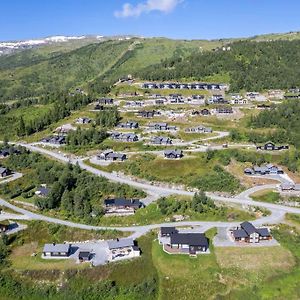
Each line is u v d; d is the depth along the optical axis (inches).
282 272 4628.4
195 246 4904.0
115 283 4574.3
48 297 4525.1
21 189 6727.4
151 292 4453.7
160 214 5797.2
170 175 7052.2
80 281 4601.4
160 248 5019.7
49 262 4867.1
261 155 7529.5
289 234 5280.5
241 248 4987.7
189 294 4404.5
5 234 5329.7
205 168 7194.9
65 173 6683.1
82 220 5767.7
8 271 4768.7
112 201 6013.8
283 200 6151.6
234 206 5959.6
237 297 4350.4
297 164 7253.9
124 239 5108.3
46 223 5674.2
